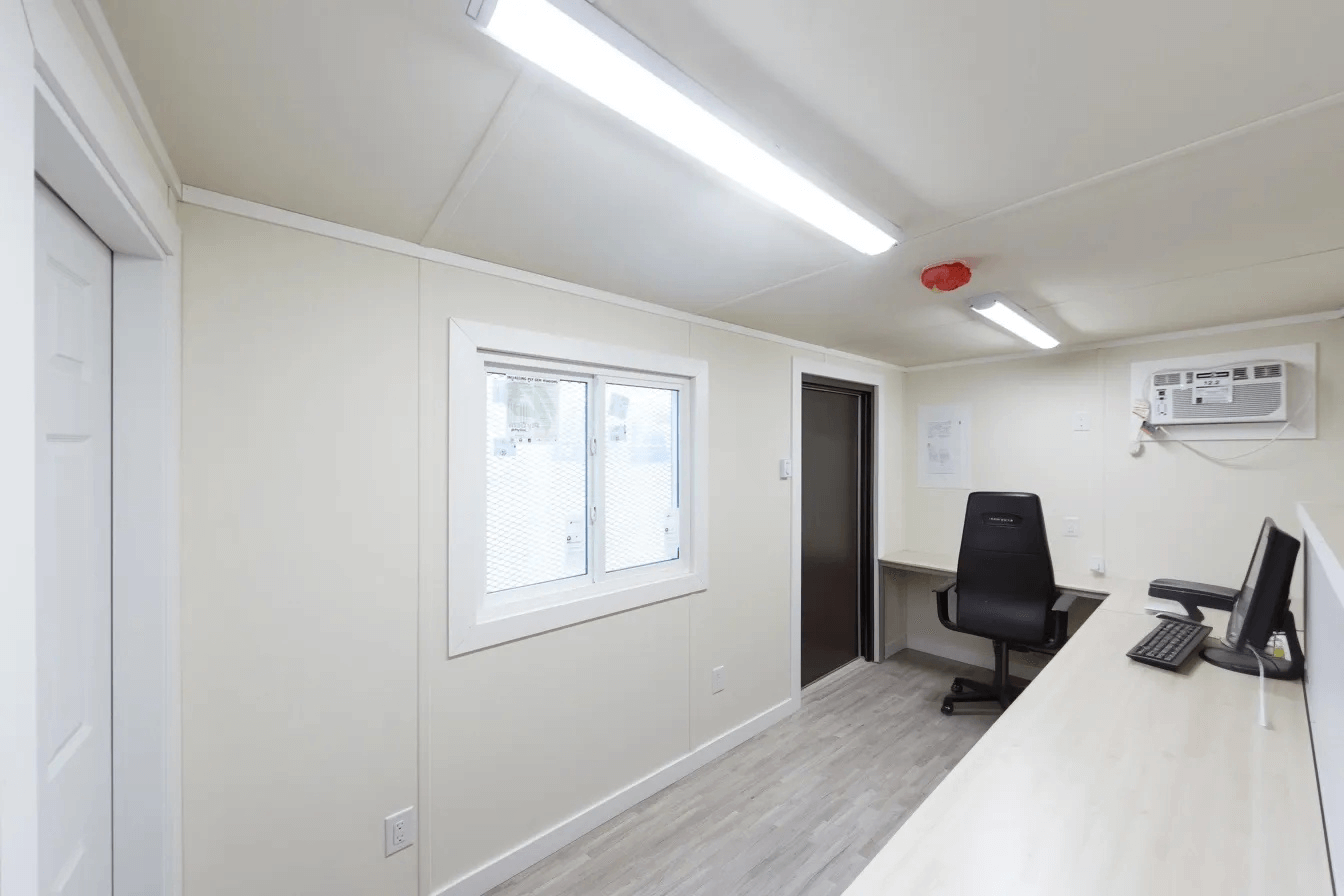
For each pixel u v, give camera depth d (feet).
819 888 6.29
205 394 4.55
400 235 5.56
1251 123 3.67
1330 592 3.47
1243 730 4.41
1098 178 4.42
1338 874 2.65
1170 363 10.02
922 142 3.96
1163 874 2.87
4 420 1.81
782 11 2.76
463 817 6.05
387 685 5.52
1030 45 2.98
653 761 8.07
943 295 7.71
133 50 2.91
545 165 4.23
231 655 4.65
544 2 2.52
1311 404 8.68
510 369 6.80
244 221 4.77
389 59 3.05
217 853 4.57
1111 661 5.99
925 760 8.93
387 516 5.55
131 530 3.89
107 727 3.74
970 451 12.79
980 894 2.76
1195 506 9.80
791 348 10.59
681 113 3.39
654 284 7.20
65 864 3.18
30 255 1.96
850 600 12.96
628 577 8.01
